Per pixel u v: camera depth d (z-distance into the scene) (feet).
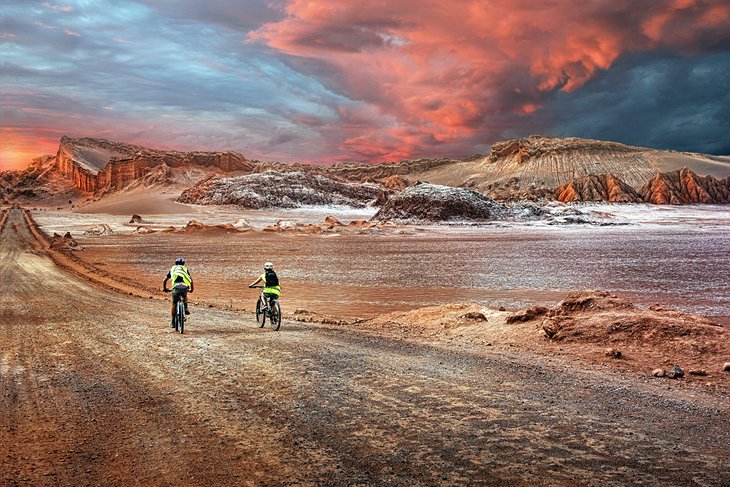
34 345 38.91
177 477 16.29
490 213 421.18
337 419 21.12
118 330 45.24
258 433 19.79
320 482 15.74
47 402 24.48
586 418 20.88
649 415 21.22
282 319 53.31
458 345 36.86
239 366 30.68
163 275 115.44
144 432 20.18
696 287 88.63
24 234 305.32
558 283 95.50
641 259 140.67
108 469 16.96
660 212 552.00
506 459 17.07
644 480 15.48
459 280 101.81
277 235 307.58
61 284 91.35
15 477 16.38
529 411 21.77
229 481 15.97
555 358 32.07
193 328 46.21
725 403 22.82
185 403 23.70
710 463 16.60
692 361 29.84
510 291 86.84
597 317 37.45
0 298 72.23
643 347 32.91
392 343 37.68
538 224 374.02
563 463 16.71
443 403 22.98
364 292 86.74
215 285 97.76
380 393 24.59
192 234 314.35
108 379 28.48
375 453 17.74
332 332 43.27
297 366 30.37
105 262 148.25
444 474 16.10
